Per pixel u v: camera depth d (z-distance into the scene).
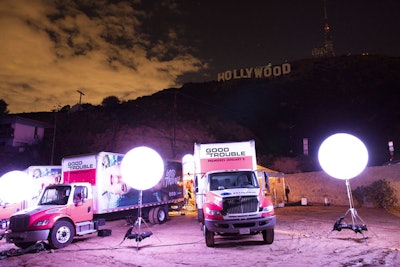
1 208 13.27
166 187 17.75
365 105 83.62
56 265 7.90
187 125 57.88
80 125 54.00
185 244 9.89
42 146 43.50
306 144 51.44
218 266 7.00
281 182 26.62
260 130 71.81
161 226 15.29
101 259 8.32
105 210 12.70
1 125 42.78
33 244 10.36
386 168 21.39
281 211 20.67
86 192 11.88
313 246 8.64
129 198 14.35
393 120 73.69
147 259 8.09
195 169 12.31
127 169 9.88
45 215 10.09
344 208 21.27
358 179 23.66
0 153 38.41
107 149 45.94
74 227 11.02
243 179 10.64
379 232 10.41
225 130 62.06
